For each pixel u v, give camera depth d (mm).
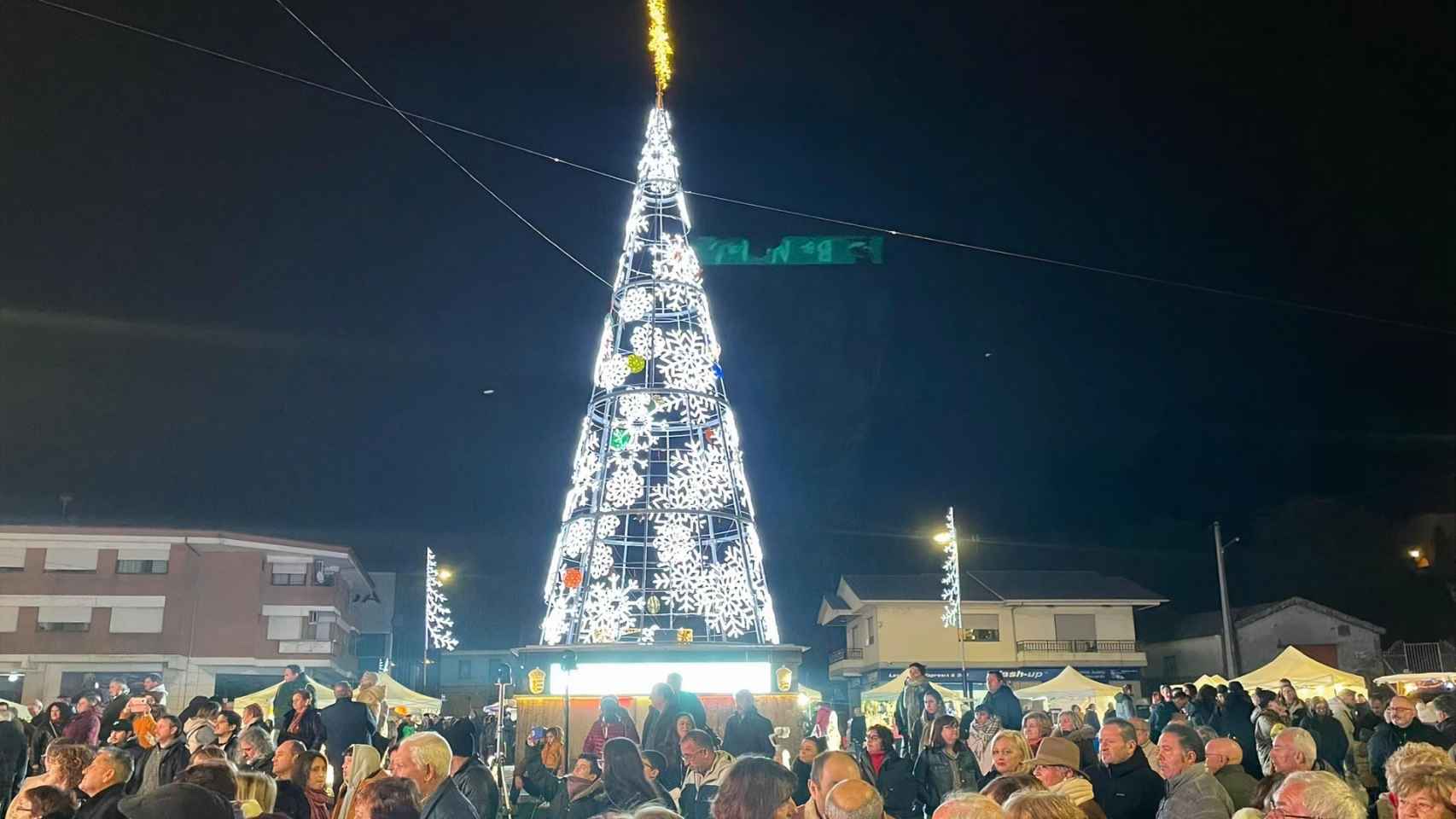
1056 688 30734
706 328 17156
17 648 37469
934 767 10219
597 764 8125
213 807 4613
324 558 42375
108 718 13938
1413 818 4801
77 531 38625
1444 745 11031
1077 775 6672
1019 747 7609
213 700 13461
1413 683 26141
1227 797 6277
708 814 8562
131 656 38062
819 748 9766
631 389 16562
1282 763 6434
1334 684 26516
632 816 4090
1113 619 46188
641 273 17219
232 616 40500
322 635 42156
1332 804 4637
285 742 8148
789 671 16391
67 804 6199
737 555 16891
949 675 45000
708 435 17188
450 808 5988
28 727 13625
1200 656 47719
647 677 16219
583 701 16000
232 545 40250
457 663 51250
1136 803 7199
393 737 16688
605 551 16828
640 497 16812
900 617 45906
